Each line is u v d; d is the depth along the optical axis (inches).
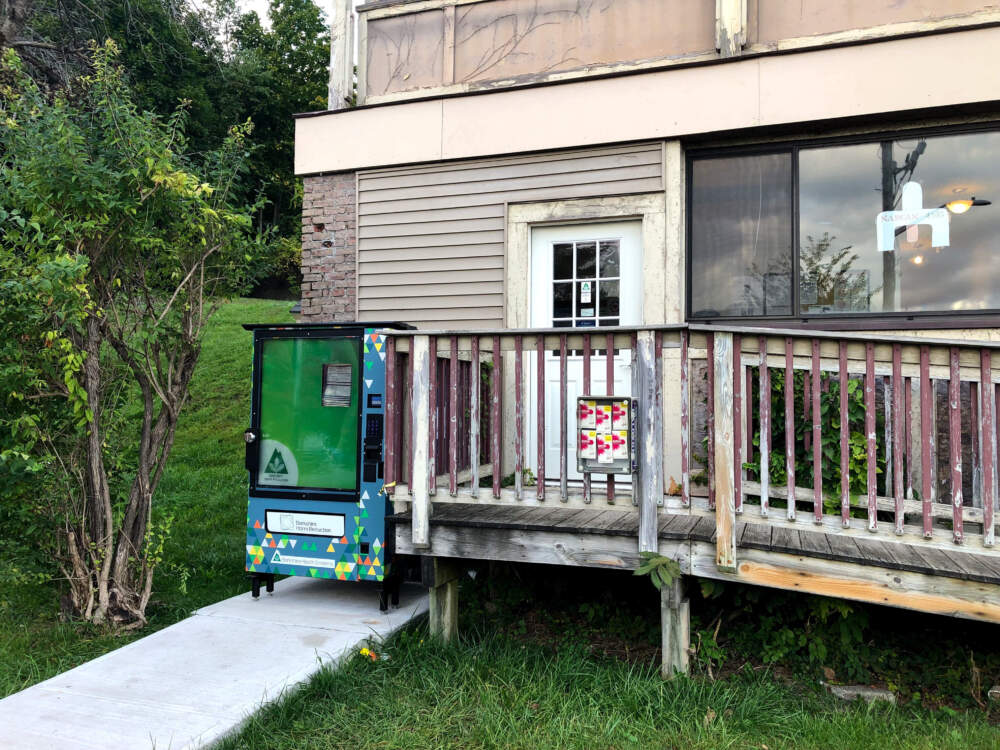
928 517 132.6
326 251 260.5
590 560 155.7
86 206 175.0
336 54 267.3
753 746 125.0
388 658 159.0
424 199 248.5
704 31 225.9
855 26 211.6
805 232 215.5
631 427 150.3
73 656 164.4
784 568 141.6
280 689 141.7
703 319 223.0
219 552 247.3
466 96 242.1
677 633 149.6
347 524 187.5
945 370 135.0
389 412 173.0
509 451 234.7
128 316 190.2
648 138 222.4
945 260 203.6
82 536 187.5
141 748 121.0
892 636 162.9
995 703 142.0
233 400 487.5
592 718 131.6
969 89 194.2
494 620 185.2
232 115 946.7
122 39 673.0
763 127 212.1
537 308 240.5
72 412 183.9
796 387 164.4
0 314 166.1
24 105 185.5
